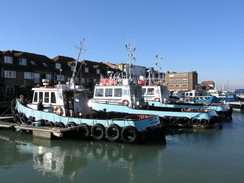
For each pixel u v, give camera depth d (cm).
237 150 939
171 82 8350
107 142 1020
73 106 1248
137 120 985
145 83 1872
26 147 1006
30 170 746
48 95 1246
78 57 1298
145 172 717
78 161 827
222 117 1806
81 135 1069
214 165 768
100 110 1386
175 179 662
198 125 1410
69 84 1270
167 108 1573
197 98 3497
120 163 802
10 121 1541
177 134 1242
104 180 666
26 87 3175
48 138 1094
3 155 898
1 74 2959
